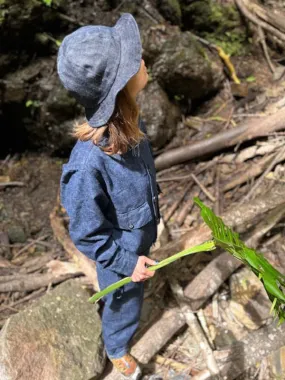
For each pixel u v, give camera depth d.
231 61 3.68
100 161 1.46
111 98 1.29
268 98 3.38
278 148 2.96
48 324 2.22
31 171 3.40
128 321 2.02
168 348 2.32
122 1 3.27
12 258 2.88
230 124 3.31
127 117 1.36
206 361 2.17
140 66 1.32
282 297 1.24
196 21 3.66
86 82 1.29
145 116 3.14
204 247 1.39
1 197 3.25
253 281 2.41
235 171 3.03
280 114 3.01
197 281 2.42
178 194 3.00
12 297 2.61
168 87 3.31
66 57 1.30
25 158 3.49
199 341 2.24
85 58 1.26
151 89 3.20
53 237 2.99
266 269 1.28
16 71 3.08
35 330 2.19
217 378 2.13
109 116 1.32
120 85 1.27
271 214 2.58
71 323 2.25
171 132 3.30
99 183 1.50
